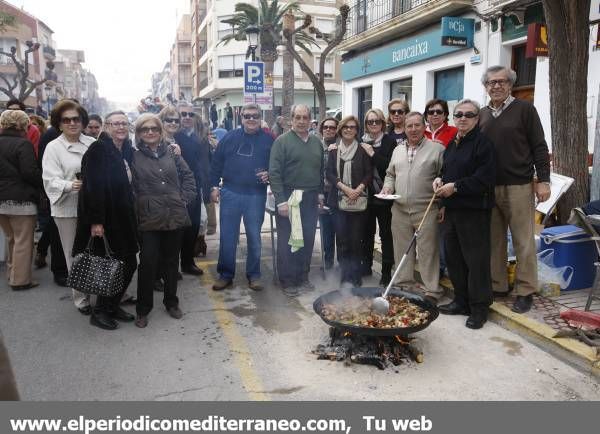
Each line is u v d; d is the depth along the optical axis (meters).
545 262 5.09
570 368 3.67
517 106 4.33
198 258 6.89
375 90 15.55
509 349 3.98
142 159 4.41
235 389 3.40
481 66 10.70
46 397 3.29
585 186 5.59
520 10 9.40
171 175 4.48
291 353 3.95
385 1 14.51
